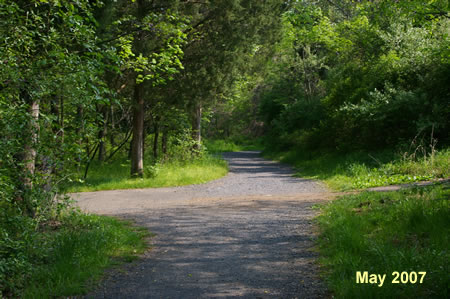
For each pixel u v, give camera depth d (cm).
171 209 1085
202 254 636
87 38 668
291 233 742
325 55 3312
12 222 535
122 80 1527
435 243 520
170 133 2298
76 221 779
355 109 1939
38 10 668
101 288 496
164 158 2205
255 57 1997
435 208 670
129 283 512
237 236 742
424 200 729
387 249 507
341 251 566
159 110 2077
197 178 1773
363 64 2470
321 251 605
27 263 508
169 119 2166
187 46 1578
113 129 2384
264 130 6406
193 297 463
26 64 592
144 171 1812
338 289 441
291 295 458
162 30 1219
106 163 2222
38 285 493
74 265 546
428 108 1652
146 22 1173
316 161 2200
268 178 1839
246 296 461
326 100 2627
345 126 2158
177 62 1171
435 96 1662
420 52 1945
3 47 573
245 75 2109
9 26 582
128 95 1911
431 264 440
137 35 1342
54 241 622
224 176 1991
